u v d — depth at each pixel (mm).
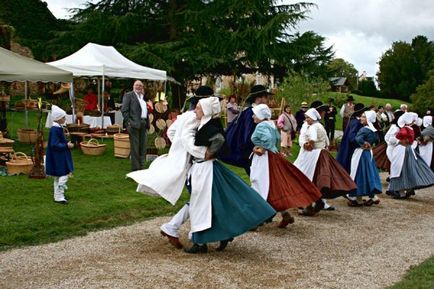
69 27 26609
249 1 23406
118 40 25297
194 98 5895
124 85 24234
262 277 5117
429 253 6176
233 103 16375
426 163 10477
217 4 23656
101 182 9430
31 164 9820
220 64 25094
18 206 7383
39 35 29953
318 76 25641
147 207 7973
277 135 7062
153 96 18859
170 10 25156
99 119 15328
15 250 5781
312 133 8141
